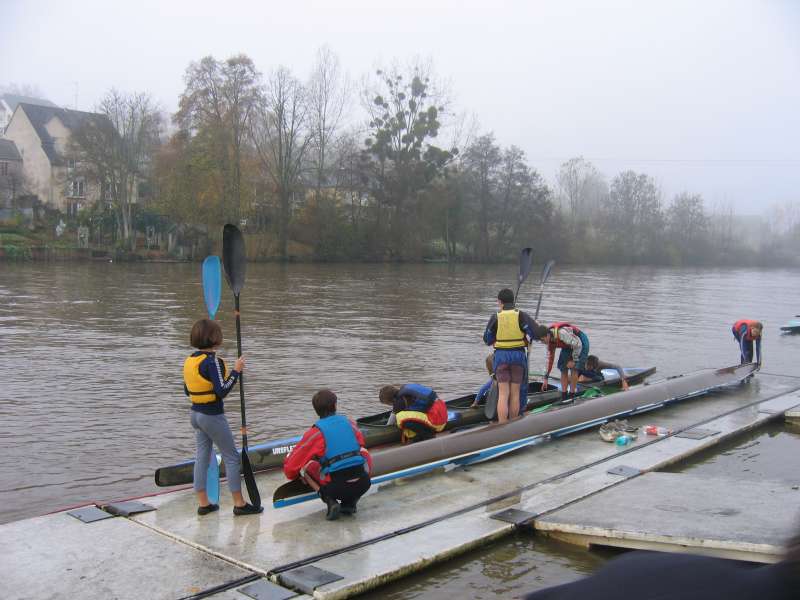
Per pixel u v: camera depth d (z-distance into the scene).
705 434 8.53
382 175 61.72
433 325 20.36
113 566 4.71
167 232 56.03
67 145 55.38
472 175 66.56
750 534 5.02
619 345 17.81
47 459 7.50
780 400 10.72
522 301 30.70
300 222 60.38
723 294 39.12
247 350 15.10
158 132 58.78
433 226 64.19
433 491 6.40
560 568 5.08
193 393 5.56
